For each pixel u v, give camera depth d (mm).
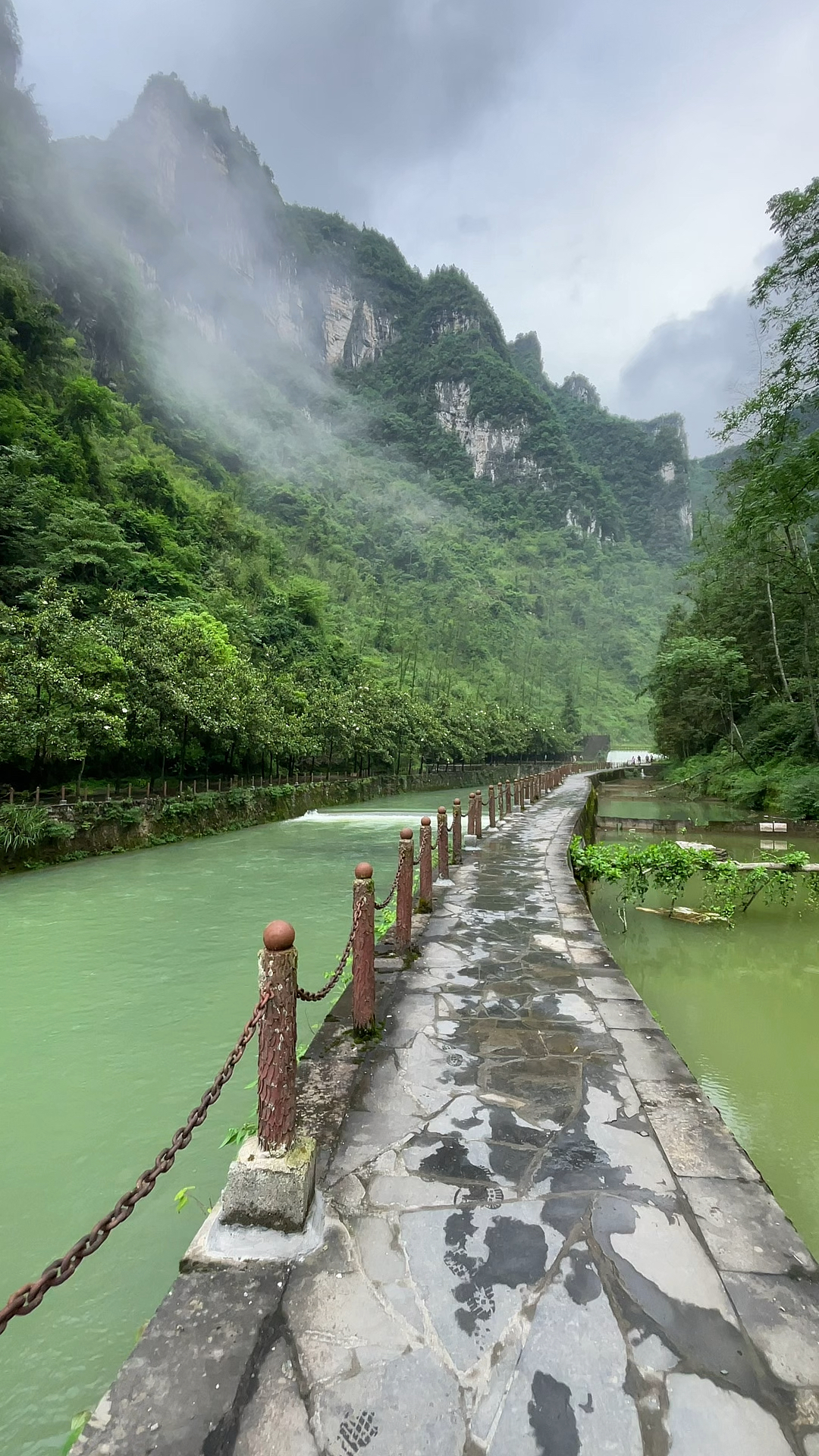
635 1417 1632
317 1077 3436
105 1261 3357
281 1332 1887
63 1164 4129
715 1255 2182
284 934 2312
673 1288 2039
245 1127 4113
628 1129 2943
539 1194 2498
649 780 40031
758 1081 5445
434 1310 1959
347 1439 1583
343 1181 2580
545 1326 1896
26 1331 2986
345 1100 3201
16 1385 2736
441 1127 2965
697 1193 2506
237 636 36344
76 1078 5160
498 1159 2719
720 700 28500
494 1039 3902
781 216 11602
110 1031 5980
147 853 15422
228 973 7422
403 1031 4008
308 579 57625
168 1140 4379
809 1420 1626
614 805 29484
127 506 36594
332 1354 1810
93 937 8719
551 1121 3014
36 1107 4758
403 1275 2098
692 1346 1831
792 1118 4887
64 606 15516
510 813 17578
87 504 30516
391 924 6973
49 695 14094
